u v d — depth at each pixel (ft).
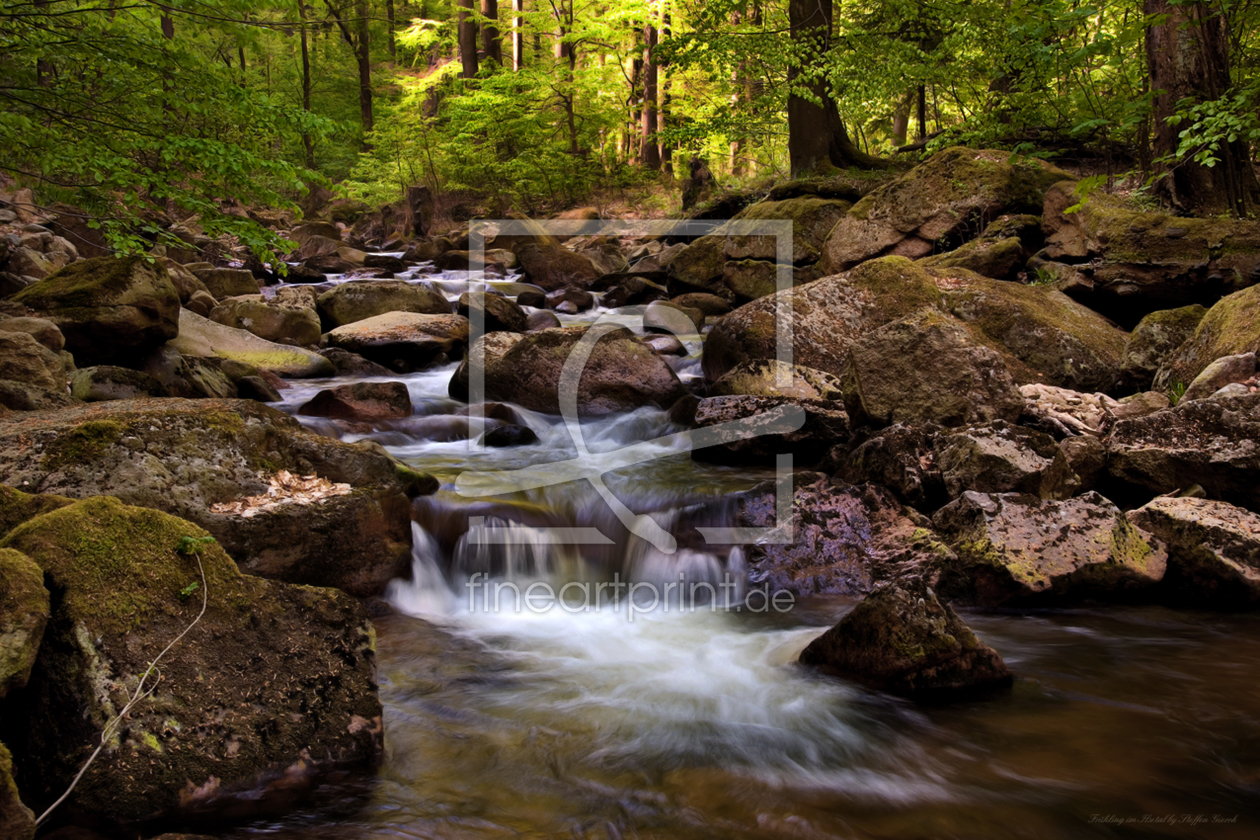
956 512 15.72
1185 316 23.12
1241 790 9.14
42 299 23.95
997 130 37.09
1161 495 16.93
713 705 11.48
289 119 23.21
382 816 8.61
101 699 8.28
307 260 59.26
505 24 86.94
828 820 8.65
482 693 11.82
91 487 12.41
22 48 20.66
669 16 73.05
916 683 11.60
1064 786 9.30
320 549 13.84
